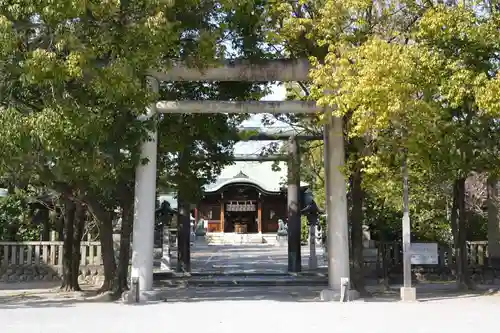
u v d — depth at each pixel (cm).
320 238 4197
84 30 1044
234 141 1939
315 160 2703
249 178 5234
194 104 1469
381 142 1388
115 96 1104
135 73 1136
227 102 1484
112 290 1563
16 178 1448
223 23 1362
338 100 1209
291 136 2331
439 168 1562
